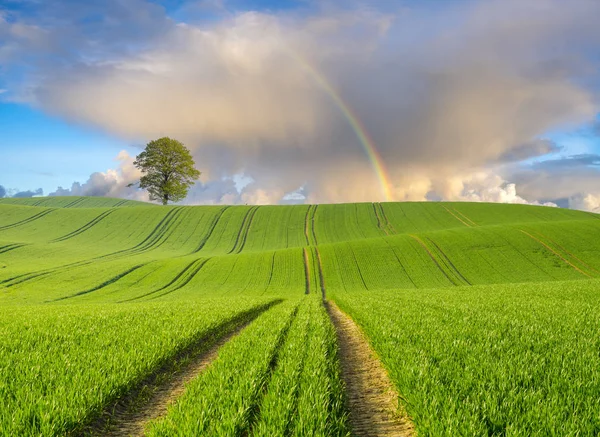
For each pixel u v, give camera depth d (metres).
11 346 11.55
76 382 7.66
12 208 124.75
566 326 13.71
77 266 74.44
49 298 53.56
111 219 119.75
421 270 70.38
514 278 66.19
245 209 129.25
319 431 5.47
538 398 6.15
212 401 6.71
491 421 5.47
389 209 127.38
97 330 14.91
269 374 8.66
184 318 18.80
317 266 73.56
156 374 10.05
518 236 82.06
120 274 68.88
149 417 7.36
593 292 30.88
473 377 7.41
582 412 5.59
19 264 75.88
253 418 6.38
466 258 74.38
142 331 14.43
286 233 109.75
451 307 21.64
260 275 69.94
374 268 71.88
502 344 10.53
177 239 105.94
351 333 17.28
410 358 9.01
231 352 10.73
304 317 19.02
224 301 34.03
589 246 76.19
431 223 113.75
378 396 8.34
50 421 5.97
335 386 7.69
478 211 122.25
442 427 5.34
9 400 6.69
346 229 111.56
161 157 109.44
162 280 67.06
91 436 6.42
